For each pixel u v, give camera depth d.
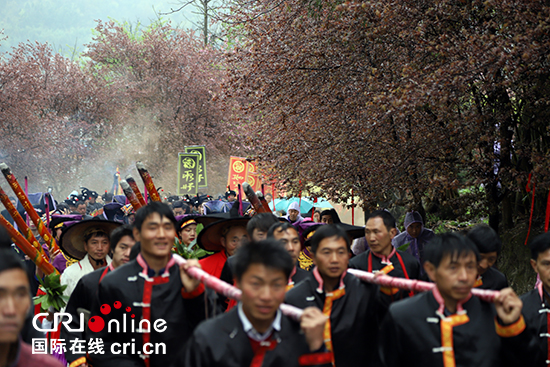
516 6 5.38
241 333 2.55
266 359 2.54
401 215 11.64
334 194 7.23
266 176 7.94
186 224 5.73
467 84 5.61
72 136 21.88
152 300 3.41
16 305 1.93
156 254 3.39
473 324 2.82
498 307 2.76
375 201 7.22
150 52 24.45
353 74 7.00
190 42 25.08
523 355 2.83
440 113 6.61
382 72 6.71
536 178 6.20
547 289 3.36
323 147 7.02
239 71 7.50
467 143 6.71
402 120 6.79
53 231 6.54
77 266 5.11
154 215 3.38
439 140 6.81
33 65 22.64
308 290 3.52
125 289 3.43
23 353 2.08
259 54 7.20
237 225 5.04
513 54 5.09
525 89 6.68
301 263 6.21
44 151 20.55
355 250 6.64
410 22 6.21
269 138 7.65
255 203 5.06
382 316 3.78
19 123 20.38
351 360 3.48
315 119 7.20
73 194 10.46
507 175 6.58
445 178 6.38
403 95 5.43
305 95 7.21
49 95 23.11
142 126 24.08
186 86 23.42
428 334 2.80
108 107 24.09
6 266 1.92
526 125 7.03
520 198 8.74
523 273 7.73
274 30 7.32
